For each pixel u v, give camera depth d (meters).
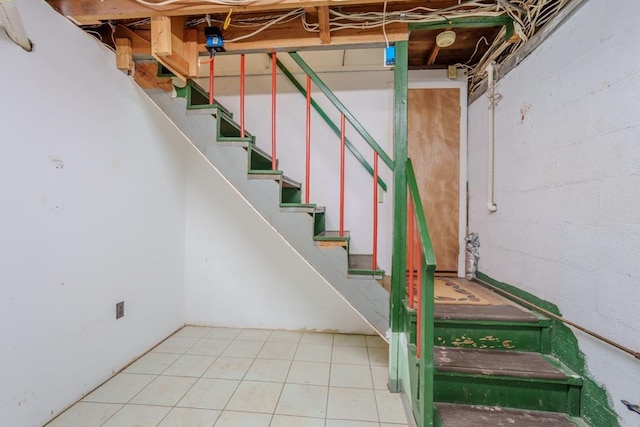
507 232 2.07
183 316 2.95
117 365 2.08
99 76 1.92
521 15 1.74
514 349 1.69
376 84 2.78
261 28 1.96
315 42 1.95
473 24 1.87
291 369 2.17
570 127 1.48
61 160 1.66
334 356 2.38
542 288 1.71
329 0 1.58
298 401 1.80
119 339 2.10
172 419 1.63
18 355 1.43
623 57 1.19
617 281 1.22
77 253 1.76
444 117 2.74
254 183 2.01
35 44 1.51
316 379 2.05
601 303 1.29
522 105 1.90
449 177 2.74
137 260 2.29
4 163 1.37
